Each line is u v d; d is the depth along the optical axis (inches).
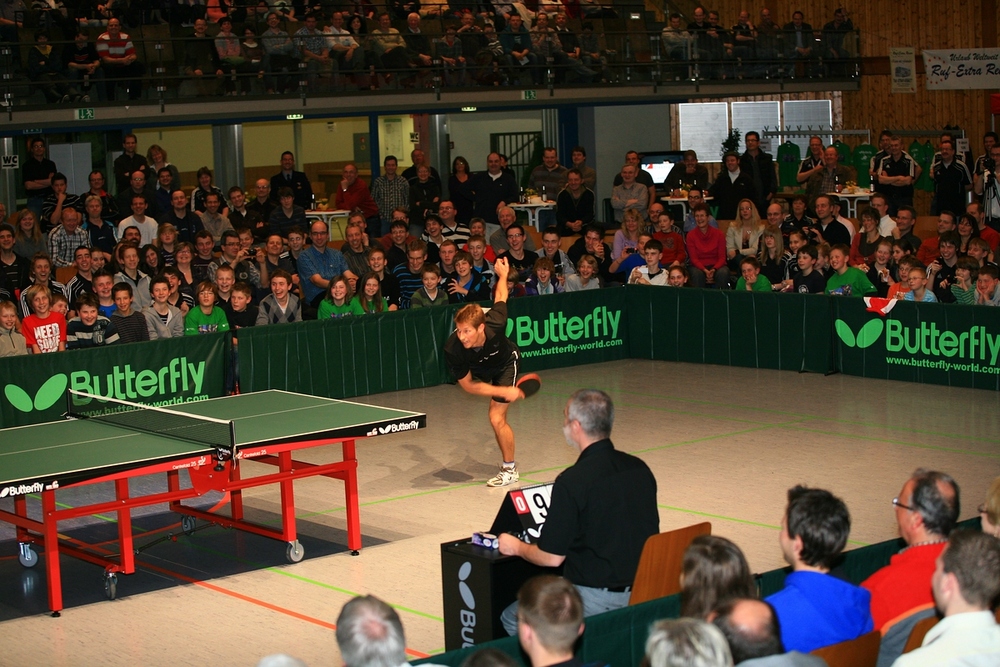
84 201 595.5
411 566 298.5
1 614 274.4
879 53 892.0
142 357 447.2
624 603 206.8
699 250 601.6
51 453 282.7
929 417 440.8
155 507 362.3
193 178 755.4
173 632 259.6
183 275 507.5
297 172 670.5
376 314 509.0
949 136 710.5
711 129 989.2
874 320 511.2
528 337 550.0
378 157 821.9
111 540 328.2
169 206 606.9
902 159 689.6
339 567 299.7
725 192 717.3
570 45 792.9
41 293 445.4
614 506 205.3
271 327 478.0
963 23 973.8
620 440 422.6
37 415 425.1
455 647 224.1
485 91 767.7
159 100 666.8
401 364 518.9
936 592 162.1
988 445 398.6
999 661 152.1
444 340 529.7
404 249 568.4
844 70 886.4
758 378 525.0
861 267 538.6
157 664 241.9
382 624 144.0
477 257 544.7
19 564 311.4
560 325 560.4
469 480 377.1
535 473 382.0
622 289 582.2
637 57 816.9
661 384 519.5
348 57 723.4
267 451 282.8
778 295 537.0
